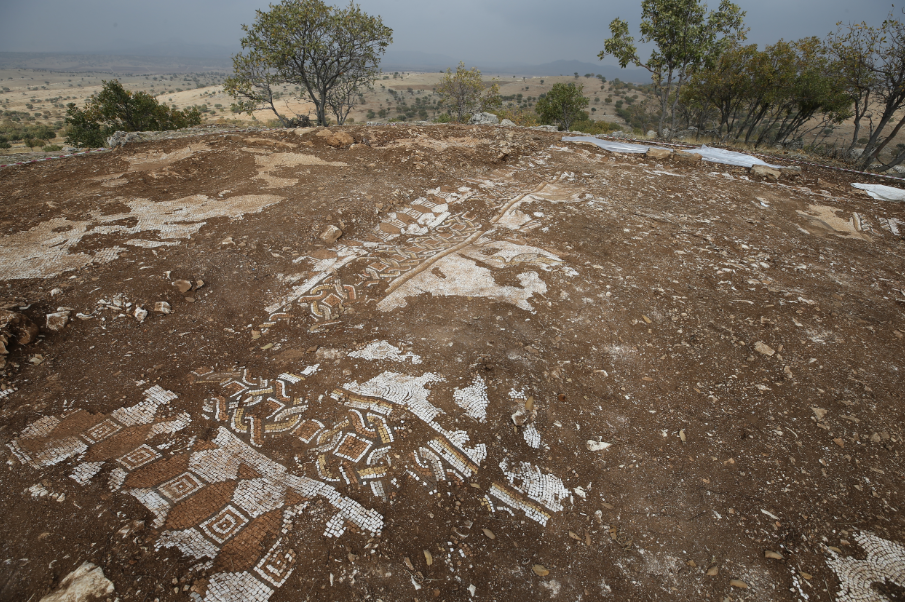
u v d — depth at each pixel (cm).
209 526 229
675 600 213
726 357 361
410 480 260
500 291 439
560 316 406
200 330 376
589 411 313
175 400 306
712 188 721
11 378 312
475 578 218
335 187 636
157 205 555
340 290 438
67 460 258
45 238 461
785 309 416
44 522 225
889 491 263
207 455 269
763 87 1434
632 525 245
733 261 502
